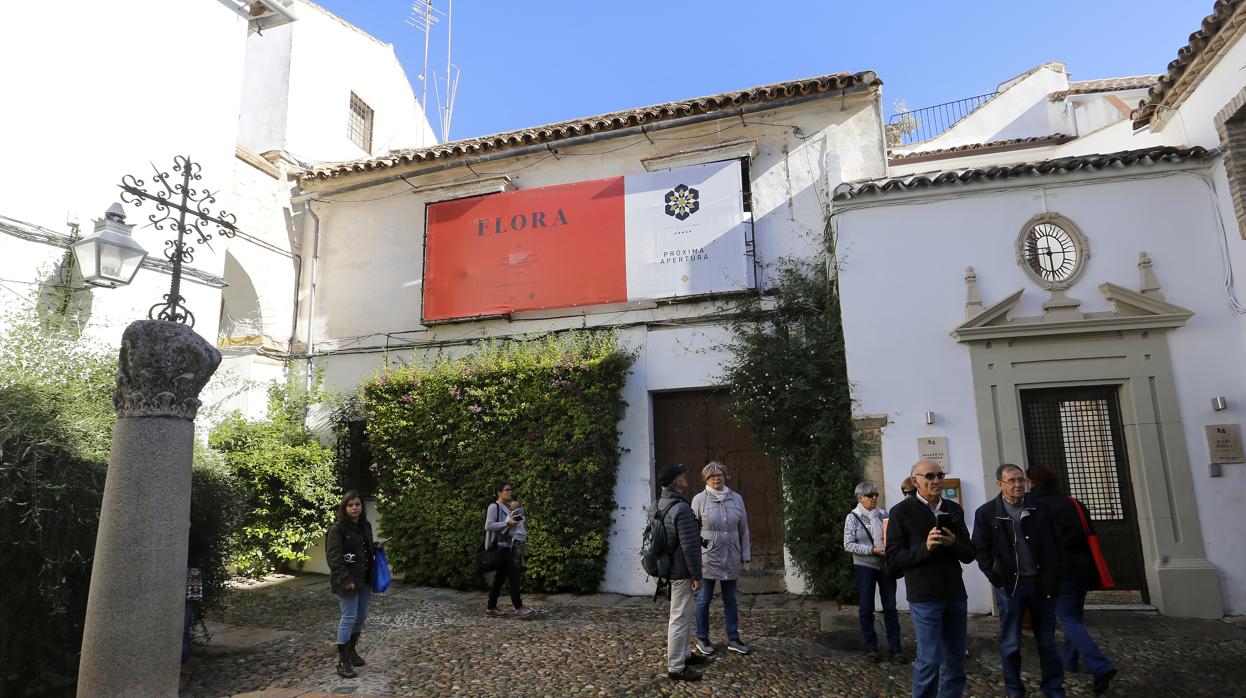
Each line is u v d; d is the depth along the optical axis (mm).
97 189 7992
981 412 7414
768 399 8234
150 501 3838
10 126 7266
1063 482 7402
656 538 5297
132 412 3922
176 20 9117
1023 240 7660
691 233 9531
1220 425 6988
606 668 5559
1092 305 7430
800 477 8023
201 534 5801
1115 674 5023
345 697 4926
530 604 8297
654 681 5230
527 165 10766
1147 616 6762
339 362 11008
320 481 9906
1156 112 8398
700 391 9328
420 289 10938
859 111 9500
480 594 8875
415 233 11180
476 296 10305
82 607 5094
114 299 7941
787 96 9531
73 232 7691
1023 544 4672
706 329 9258
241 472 9359
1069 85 14656
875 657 5684
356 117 15977
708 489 6082
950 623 4129
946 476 7348
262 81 14031
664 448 9320
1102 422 7445
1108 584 4953
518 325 10258
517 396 9250
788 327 8953
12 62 7348
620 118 10086
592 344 9289
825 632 6582
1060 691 4570
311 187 11711
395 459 9797
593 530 8844
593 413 8875
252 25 11000
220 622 7375
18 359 5805
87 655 3664
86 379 6168
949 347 7621
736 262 9273
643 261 9656
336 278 11500
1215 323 7184
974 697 4875
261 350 10711
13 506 4785
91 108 8023
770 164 9695
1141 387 7191
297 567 10461
